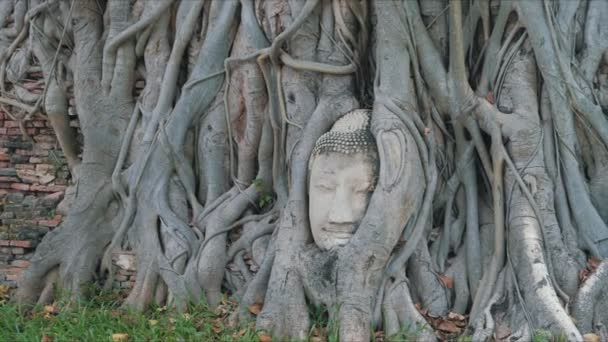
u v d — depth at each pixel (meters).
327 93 7.57
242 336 6.65
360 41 7.71
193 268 7.52
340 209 6.79
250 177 8.05
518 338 6.44
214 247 7.56
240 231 7.83
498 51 7.31
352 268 6.57
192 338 6.69
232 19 8.01
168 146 7.96
